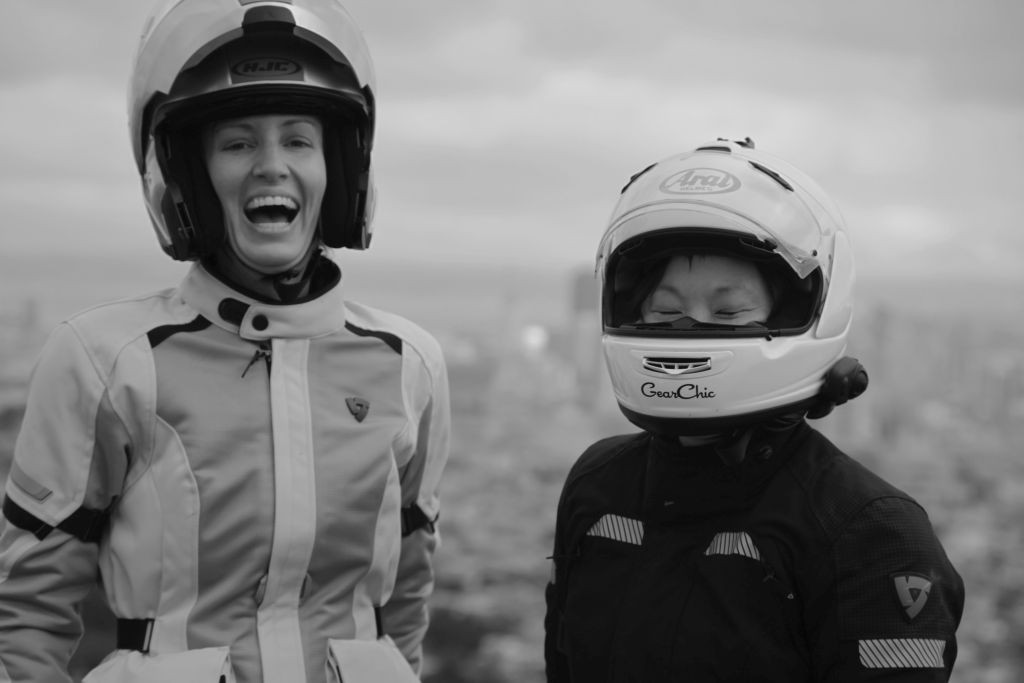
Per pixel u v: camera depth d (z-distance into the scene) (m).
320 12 1.92
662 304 1.78
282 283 1.98
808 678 1.64
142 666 1.81
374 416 1.98
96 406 1.84
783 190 1.78
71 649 1.95
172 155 1.93
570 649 1.81
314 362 1.97
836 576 1.60
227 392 1.90
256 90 1.85
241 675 1.84
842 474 1.68
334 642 1.88
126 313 1.93
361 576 1.95
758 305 1.76
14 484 1.88
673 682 1.65
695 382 1.70
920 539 1.61
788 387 1.73
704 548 1.70
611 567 1.79
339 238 2.05
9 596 1.88
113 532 1.88
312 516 1.88
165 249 1.99
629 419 1.80
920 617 1.57
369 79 1.98
